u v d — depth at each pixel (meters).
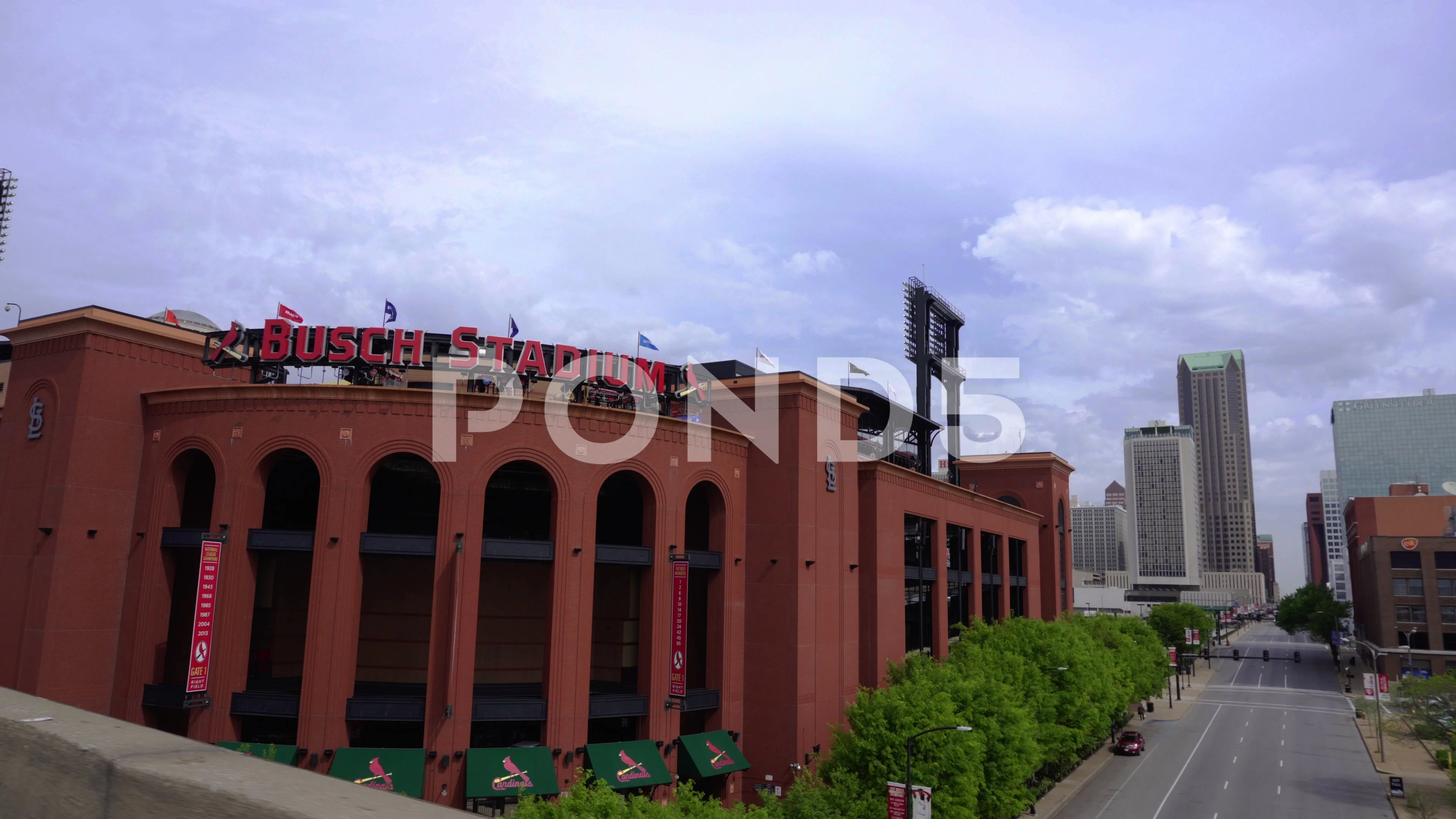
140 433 48.72
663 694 49.06
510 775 42.69
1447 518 156.50
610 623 56.78
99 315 47.31
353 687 45.00
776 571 54.78
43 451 47.53
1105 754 86.38
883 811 43.91
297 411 45.41
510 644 52.91
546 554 46.62
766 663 54.22
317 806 3.24
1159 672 109.69
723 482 54.53
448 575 44.28
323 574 43.75
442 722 42.94
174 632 50.53
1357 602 183.25
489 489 54.38
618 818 32.62
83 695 45.44
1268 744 92.25
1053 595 102.00
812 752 53.88
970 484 107.56
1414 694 80.75
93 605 46.22
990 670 60.09
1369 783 74.31
